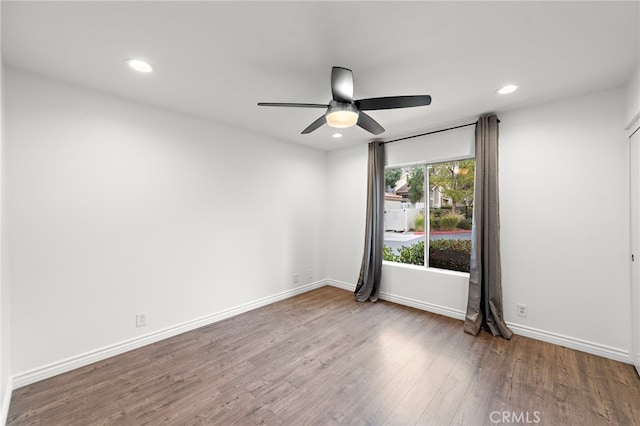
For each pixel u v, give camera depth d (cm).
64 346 224
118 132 253
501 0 139
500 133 295
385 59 195
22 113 206
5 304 188
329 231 478
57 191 221
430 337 284
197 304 309
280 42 176
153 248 276
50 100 218
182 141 298
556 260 265
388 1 140
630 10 145
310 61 198
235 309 346
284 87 239
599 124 244
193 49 184
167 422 171
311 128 255
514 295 288
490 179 292
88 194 236
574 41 173
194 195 308
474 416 176
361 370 227
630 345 231
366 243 406
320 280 471
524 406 184
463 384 208
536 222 275
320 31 165
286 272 413
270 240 390
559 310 264
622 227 234
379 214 400
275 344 271
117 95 253
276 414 178
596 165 246
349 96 188
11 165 201
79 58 193
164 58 194
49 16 149
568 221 259
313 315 345
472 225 309
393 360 241
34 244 211
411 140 369
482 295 299
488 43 176
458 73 214
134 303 262
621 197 235
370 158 404
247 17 152
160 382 211
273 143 393
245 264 359
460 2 141
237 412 180
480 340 277
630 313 231
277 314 348
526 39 172
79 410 181
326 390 202
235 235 348
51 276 218
